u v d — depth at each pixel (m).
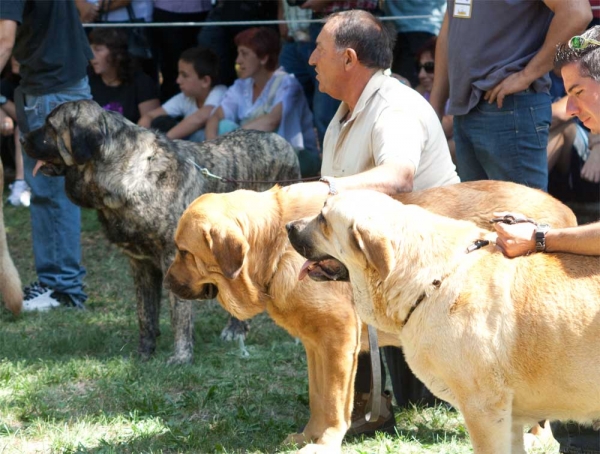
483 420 4.77
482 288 4.76
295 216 5.88
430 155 6.31
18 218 14.62
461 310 4.74
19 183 15.32
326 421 5.93
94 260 12.89
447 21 8.44
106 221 8.56
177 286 6.18
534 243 4.90
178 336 8.52
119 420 6.87
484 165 8.00
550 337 4.64
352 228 4.83
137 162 8.34
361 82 6.33
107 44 13.67
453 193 5.91
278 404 7.28
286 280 5.84
